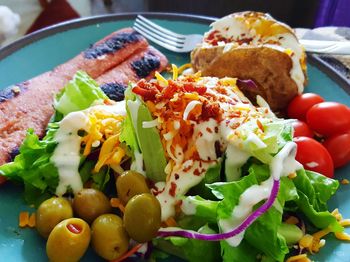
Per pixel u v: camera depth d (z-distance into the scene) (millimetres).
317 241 149
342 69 235
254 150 147
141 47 237
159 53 236
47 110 196
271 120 162
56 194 160
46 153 163
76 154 162
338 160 177
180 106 153
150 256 147
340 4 339
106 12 386
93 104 182
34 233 151
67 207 147
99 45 233
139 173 156
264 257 141
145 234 139
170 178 153
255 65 196
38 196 162
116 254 141
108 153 162
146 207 139
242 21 214
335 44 230
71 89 186
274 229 137
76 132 164
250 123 154
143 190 150
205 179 154
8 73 219
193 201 143
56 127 171
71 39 243
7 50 226
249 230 139
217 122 156
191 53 226
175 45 245
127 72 223
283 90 200
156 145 155
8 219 156
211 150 156
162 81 163
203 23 260
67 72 217
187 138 155
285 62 196
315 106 188
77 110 185
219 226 138
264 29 211
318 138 188
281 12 349
